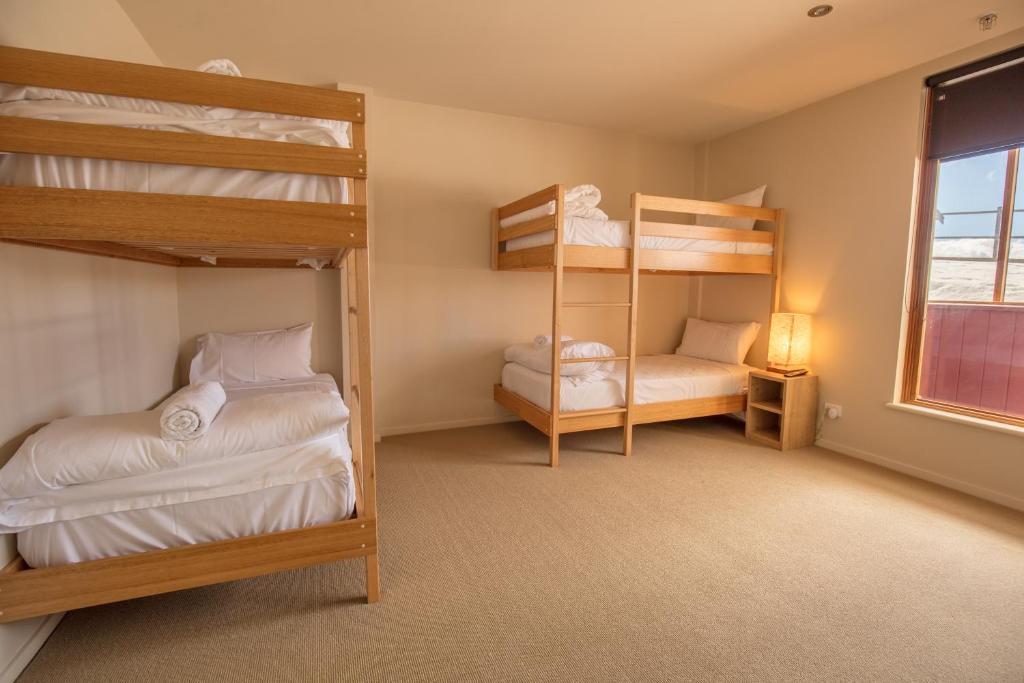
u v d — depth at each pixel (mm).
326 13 2359
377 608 1696
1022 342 2576
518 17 2396
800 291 3607
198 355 3078
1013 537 2195
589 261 3049
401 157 3549
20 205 1262
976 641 1553
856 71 2961
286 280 3369
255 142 1429
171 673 1408
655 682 1385
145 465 1498
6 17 1458
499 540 2154
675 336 4625
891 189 3023
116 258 2305
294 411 1699
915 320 3004
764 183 3885
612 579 1872
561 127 3994
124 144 1323
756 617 1659
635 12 2340
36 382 1671
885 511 2449
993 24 2402
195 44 2668
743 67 2924
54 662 1444
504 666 1440
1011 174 2588
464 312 3848
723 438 3641
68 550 1429
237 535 1580
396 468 3000
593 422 3143
